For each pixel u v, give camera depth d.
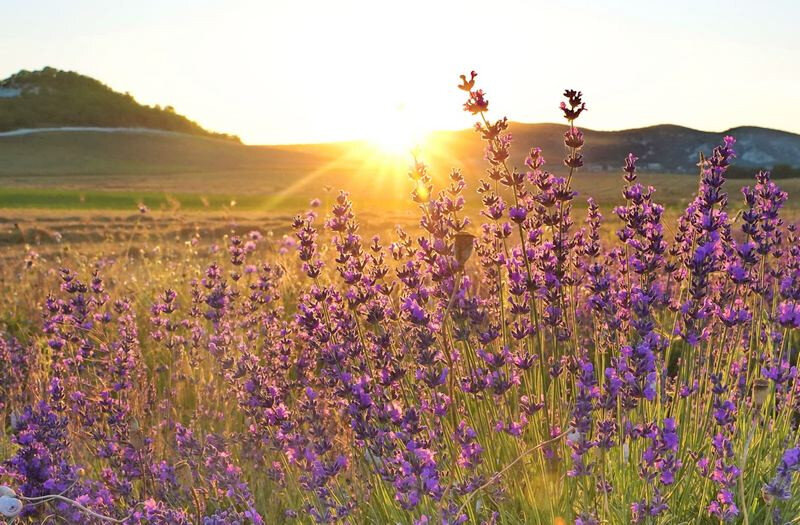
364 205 38.22
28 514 3.37
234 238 5.65
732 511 2.99
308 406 3.32
